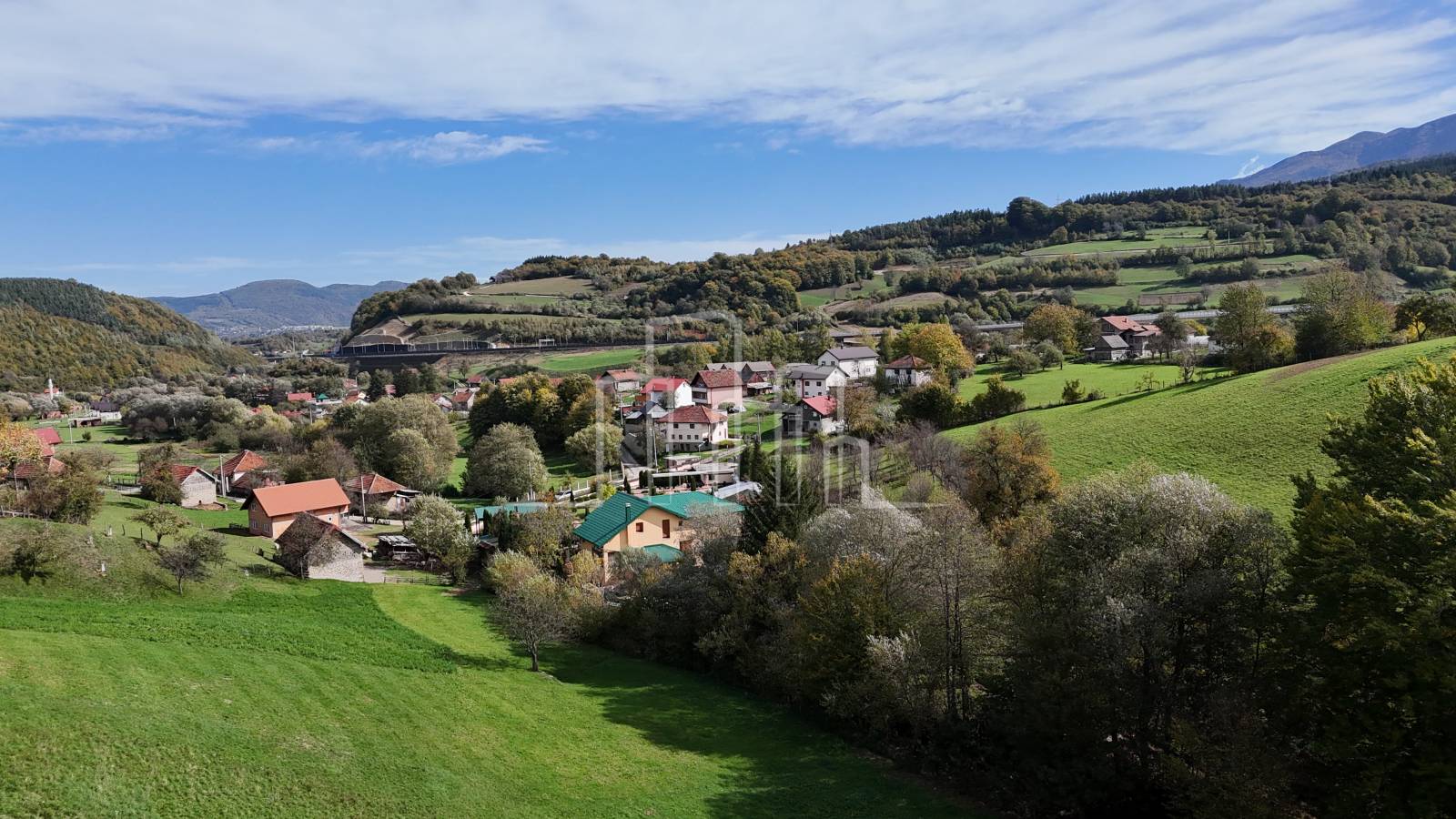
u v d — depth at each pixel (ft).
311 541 201.77
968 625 124.16
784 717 129.59
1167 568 103.50
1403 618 80.43
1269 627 96.12
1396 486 94.53
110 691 92.22
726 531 172.86
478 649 149.48
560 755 107.45
